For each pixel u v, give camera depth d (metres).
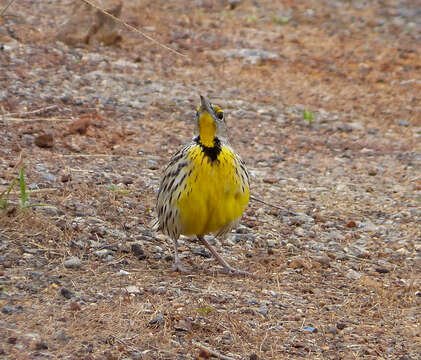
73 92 16.50
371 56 23.17
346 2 29.75
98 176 12.26
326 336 8.04
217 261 10.15
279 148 15.93
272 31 24.73
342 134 17.22
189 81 19.09
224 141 9.17
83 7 20.19
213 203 9.04
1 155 12.33
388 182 14.38
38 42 19.12
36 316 7.48
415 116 18.67
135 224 10.72
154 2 25.78
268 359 7.36
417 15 28.62
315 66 21.67
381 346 7.91
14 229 9.41
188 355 7.20
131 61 19.44
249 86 19.58
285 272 9.93
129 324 7.58
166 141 14.83
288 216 12.29
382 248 11.29
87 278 8.60
